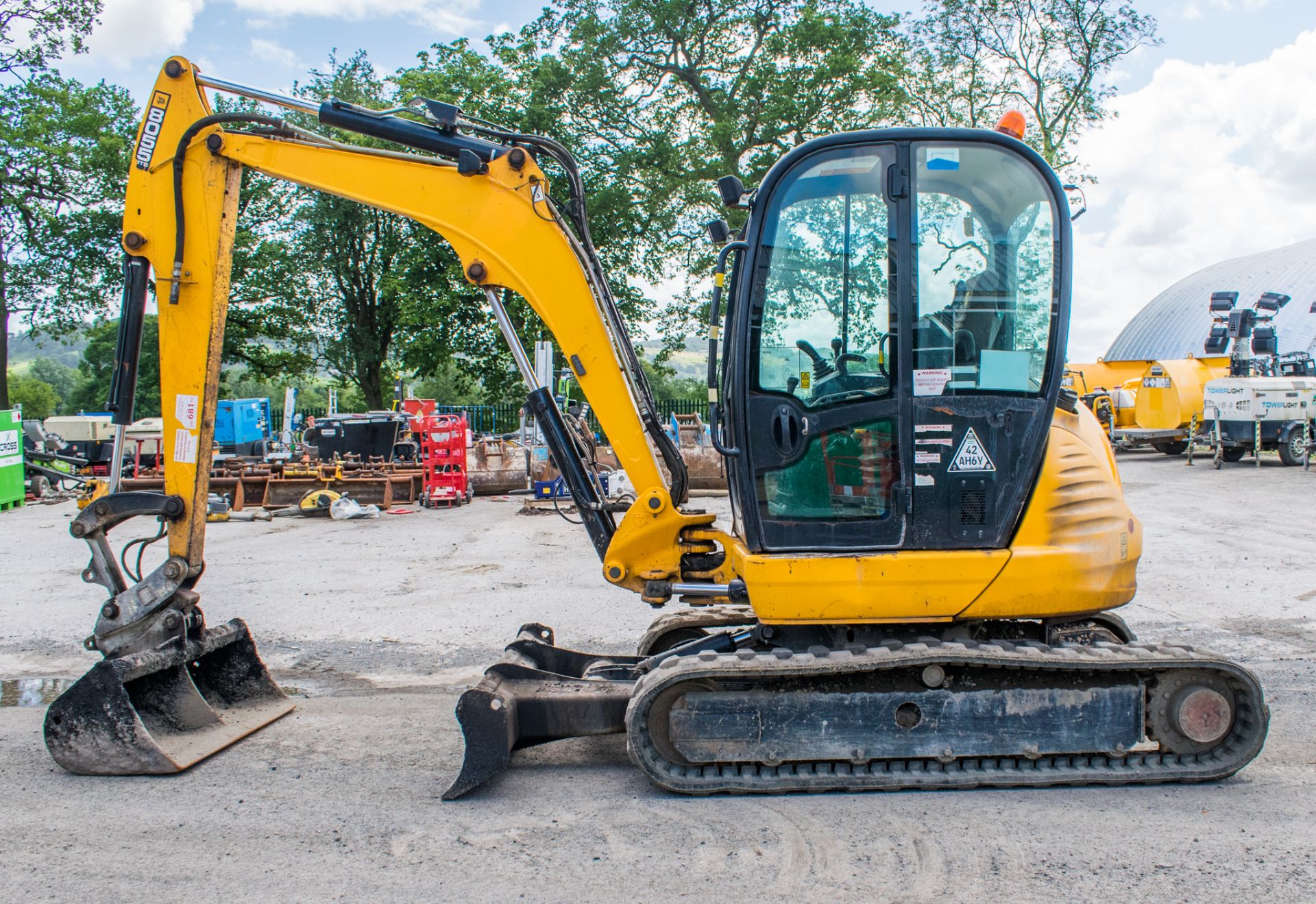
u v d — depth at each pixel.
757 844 3.28
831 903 2.85
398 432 17.41
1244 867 3.04
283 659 6.14
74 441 19.55
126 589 4.52
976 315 3.79
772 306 3.86
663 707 3.75
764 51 29.48
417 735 4.62
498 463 16.39
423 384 54.06
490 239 4.39
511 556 9.88
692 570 4.47
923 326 3.79
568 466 4.60
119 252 31.78
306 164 4.44
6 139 28.14
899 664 3.60
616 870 3.10
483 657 6.16
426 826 3.50
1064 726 3.73
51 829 3.50
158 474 15.50
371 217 36.72
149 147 4.45
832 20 28.44
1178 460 19.48
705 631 5.02
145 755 4.06
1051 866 3.06
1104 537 3.77
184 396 4.47
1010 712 3.73
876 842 3.27
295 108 4.42
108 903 2.92
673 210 30.27
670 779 3.70
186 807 3.71
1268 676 5.39
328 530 12.09
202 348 4.47
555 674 4.25
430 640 6.57
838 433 3.85
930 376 3.78
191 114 4.44
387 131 4.41
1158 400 19.64
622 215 29.92
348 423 17.31
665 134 29.52
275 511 13.65
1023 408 3.79
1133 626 6.55
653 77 30.05
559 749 4.47
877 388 3.82
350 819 3.57
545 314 4.38
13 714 5.05
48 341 34.22
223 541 11.12
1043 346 3.80
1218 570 8.33
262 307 36.72
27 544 11.12
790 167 3.80
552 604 7.57
